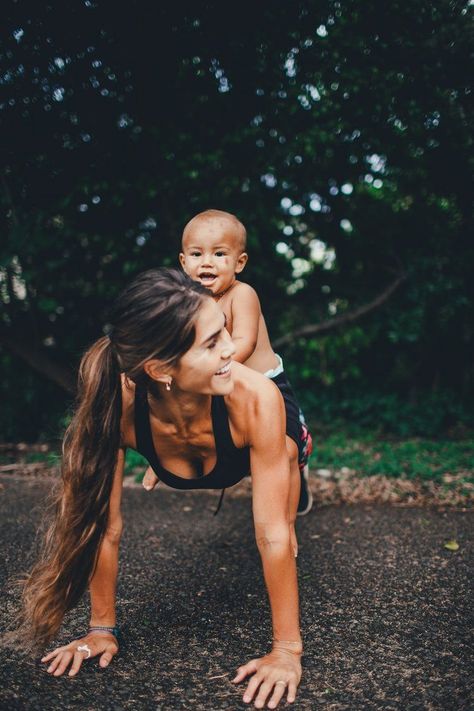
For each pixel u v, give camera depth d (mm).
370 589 2279
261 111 4902
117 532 1728
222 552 2734
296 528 3115
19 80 4523
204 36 4449
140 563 2576
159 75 4621
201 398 1528
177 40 4445
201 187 5098
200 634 1918
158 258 5422
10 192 4840
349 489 3891
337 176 5434
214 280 2338
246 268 5613
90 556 1636
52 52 4406
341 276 6172
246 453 1644
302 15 4367
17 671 1679
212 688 1594
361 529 3070
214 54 4551
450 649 1804
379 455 4859
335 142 5027
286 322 5988
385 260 5961
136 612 2084
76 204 5055
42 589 1631
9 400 5934
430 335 6273
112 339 1431
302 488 2568
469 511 3402
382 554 2676
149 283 1388
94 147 4891
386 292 5723
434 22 4285
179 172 4922
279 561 1568
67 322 5934
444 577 2389
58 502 1638
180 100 4789
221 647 1828
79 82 4578
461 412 6207
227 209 5238
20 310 5730
